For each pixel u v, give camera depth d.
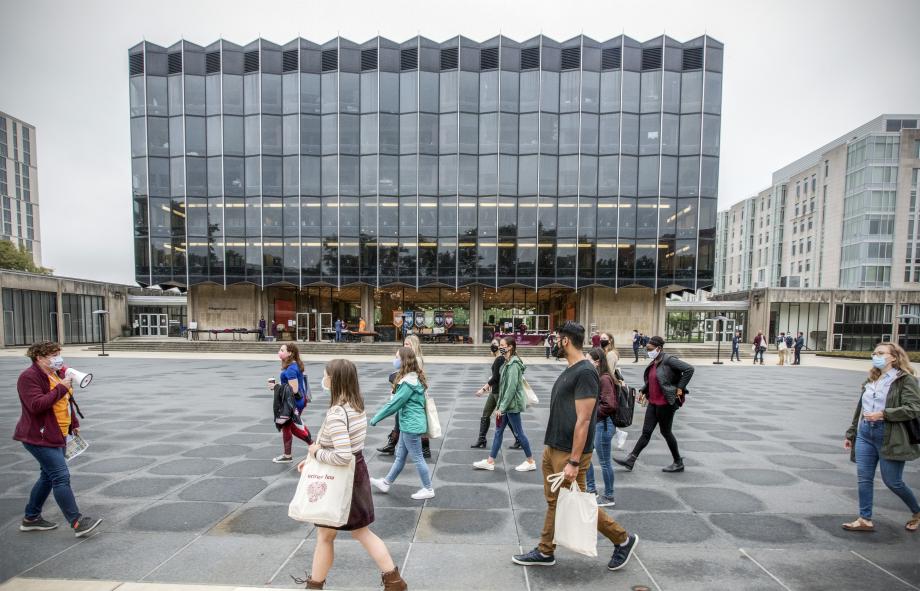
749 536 4.09
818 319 37.16
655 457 6.63
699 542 3.97
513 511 4.61
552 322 33.03
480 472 5.85
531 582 3.32
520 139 29.09
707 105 28.25
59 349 4.09
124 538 3.95
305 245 29.45
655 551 3.80
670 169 28.47
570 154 28.80
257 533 4.06
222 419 8.86
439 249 29.25
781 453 6.86
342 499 2.84
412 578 3.36
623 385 4.94
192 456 6.41
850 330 36.88
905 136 46.06
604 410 4.72
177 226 29.58
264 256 29.52
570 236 28.81
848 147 49.38
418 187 29.11
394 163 29.25
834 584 3.33
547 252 28.95
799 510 4.69
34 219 88.75
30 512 4.04
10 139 83.94
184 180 29.48
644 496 5.06
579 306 31.17
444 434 7.90
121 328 38.59
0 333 27.59
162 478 5.50
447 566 3.54
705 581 3.35
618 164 28.50
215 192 29.53
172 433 7.75
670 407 5.77
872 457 4.20
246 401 10.89
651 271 28.53
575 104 28.72
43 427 3.87
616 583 3.32
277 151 29.48
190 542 3.88
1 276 27.78
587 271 28.80
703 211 28.38
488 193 29.06
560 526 3.29
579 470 3.48
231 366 19.50
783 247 61.53
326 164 29.45
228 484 5.30
